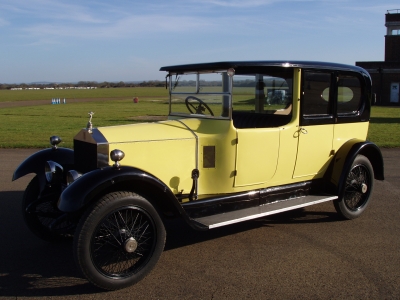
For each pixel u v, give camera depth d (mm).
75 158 4180
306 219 5152
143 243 3488
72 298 3205
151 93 79188
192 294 3238
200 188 4137
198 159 4102
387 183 6965
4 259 3949
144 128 4090
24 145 11086
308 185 4891
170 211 3646
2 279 3525
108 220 3295
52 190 4234
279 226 4887
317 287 3340
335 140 4941
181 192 4070
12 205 5625
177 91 4750
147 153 3840
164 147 3910
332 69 4703
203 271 3654
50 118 21438
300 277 3523
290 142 4492
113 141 3717
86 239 3146
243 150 4156
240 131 4105
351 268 3695
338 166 4898
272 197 4562
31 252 4125
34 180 4465
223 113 4113
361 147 4902
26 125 17219
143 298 3188
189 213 3973
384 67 32812
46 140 12133
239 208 4305
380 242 4340
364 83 5176
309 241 4379
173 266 3764
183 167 4039
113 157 3342
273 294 3229
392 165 8492
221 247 4223
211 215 4105
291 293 3242
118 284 3289
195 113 4504
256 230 4738
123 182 3467
